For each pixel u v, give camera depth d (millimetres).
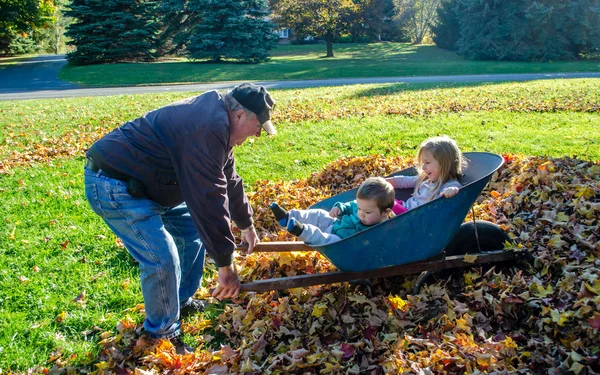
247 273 4594
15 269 5012
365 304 4047
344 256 3684
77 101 17141
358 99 15820
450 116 12133
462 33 42781
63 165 8828
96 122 12734
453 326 3590
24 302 4434
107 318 4195
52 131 11750
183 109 3105
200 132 2959
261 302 4148
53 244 5551
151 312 3547
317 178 7188
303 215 4211
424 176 4465
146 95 18500
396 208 4277
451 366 3143
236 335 3924
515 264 4387
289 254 4621
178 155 3043
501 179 6570
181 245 3922
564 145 8797
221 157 3014
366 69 31922
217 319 4145
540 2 38094
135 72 30766
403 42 61000
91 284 4738
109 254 5309
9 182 7867
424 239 3850
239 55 36688
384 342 3549
